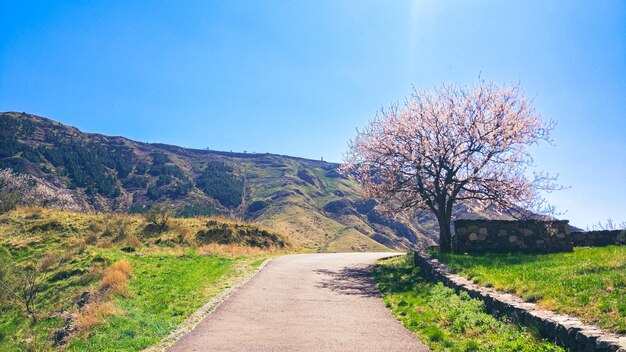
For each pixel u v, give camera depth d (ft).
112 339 35.09
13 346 46.83
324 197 541.75
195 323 38.04
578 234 71.20
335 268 73.26
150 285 55.01
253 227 125.90
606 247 59.52
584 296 28.50
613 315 24.20
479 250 64.23
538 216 79.82
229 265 74.02
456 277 45.65
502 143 75.66
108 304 43.42
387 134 82.07
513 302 31.19
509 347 26.07
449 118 78.84
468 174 79.87
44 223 101.55
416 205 86.28
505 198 78.02
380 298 48.03
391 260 83.46
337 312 41.32
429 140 78.79
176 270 66.13
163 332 35.70
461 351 27.35
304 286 55.31
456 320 33.81
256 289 52.80
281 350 29.58
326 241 358.23
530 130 78.95
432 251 72.64
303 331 34.50
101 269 64.49
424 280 55.01
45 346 41.06
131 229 104.58
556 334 24.61
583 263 40.37
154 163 557.74
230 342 31.68
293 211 433.89
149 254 81.76
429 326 34.37
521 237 64.49
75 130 602.85
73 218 108.78
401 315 39.75
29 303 59.67
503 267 46.65
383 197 85.15
